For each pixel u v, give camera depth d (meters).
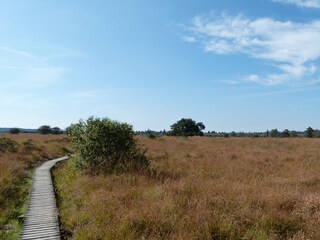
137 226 7.21
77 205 9.93
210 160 19.39
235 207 8.23
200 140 44.16
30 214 9.45
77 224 8.32
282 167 16.16
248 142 37.31
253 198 8.73
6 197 11.98
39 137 49.06
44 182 14.74
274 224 7.22
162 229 7.07
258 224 7.16
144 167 14.51
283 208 8.19
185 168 16.09
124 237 6.85
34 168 20.00
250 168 15.55
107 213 8.18
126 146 16.27
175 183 11.16
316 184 11.83
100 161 15.58
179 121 75.81
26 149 27.25
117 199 9.20
